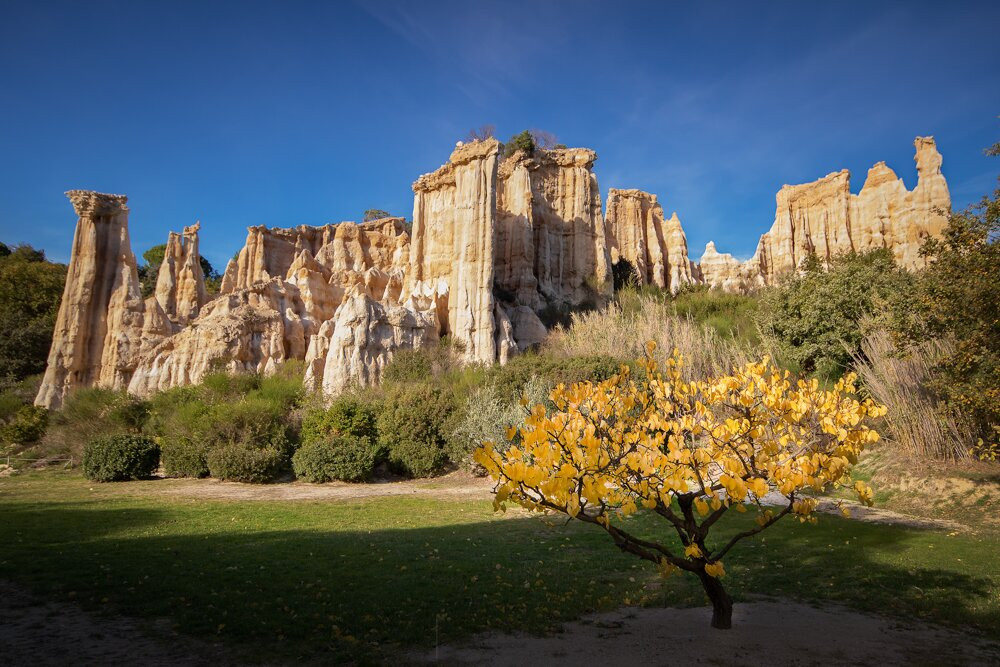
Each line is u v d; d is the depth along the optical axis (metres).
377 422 26.56
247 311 47.59
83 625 7.25
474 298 51.25
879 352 21.12
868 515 15.66
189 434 26.77
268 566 10.18
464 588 9.04
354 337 44.25
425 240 58.72
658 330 33.91
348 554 11.16
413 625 7.36
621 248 84.94
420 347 45.50
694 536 6.57
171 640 6.79
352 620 7.51
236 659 6.26
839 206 81.19
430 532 13.61
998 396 13.19
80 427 32.47
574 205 68.81
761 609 8.08
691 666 6.07
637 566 10.48
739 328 37.59
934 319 15.66
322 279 57.16
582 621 7.63
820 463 5.77
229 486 22.84
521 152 69.50
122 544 11.95
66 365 50.16
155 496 20.00
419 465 24.62
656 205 91.75
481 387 28.31
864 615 7.86
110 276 53.62
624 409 6.45
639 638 6.93
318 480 23.72
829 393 6.22
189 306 60.88
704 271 95.38
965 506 15.63
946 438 18.47
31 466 29.77
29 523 14.45
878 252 34.97
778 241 86.12
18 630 7.05
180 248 64.62
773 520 6.16
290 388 33.34
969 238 13.05
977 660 6.29
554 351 36.75
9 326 58.62
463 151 54.62
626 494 5.87
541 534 13.41
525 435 5.39
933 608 8.07
